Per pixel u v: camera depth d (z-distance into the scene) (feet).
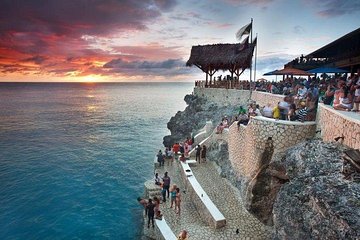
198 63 124.77
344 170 27.91
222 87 123.03
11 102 371.35
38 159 108.37
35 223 61.31
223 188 60.64
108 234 57.41
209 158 78.64
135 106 337.52
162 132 169.99
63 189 79.71
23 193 76.64
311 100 48.47
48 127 182.80
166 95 598.75
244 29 88.63
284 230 30.45
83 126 189.47
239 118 63.16
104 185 82.94
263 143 48.14
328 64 102.47
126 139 148.15
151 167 100.07
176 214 55.31
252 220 48.83
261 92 84.28
